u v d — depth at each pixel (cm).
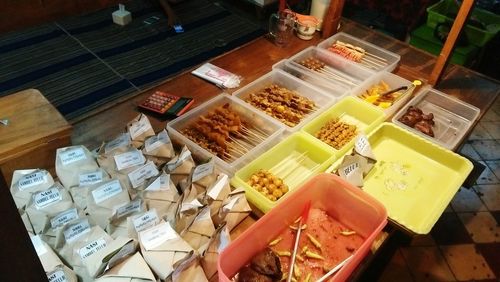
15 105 164
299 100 190
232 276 119
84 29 352
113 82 294
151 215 118
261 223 120
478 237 255
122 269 105
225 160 160
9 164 147
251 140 172
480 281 233
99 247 112
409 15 347
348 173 148
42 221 119
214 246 114
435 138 180
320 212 142
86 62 312
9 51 318
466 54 324
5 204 58
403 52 236
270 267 115
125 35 349
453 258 243
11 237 60
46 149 154
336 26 241
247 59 221
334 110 184
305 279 122
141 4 395
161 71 309
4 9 329
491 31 326
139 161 137
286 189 146
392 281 229
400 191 155
